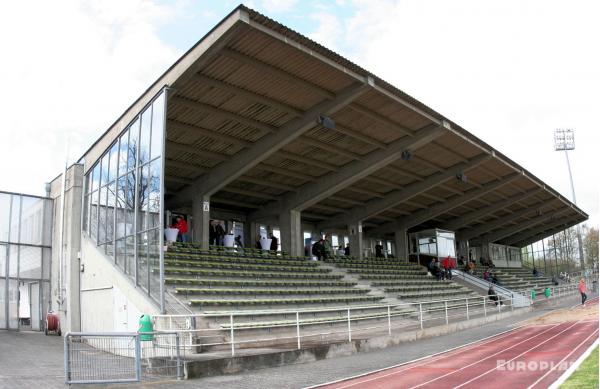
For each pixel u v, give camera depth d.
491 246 57.75
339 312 21.91
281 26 14.88
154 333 11.19
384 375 11.59
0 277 22.89
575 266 75.69
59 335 21.58
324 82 18.23
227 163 23.20
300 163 25.47
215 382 10.91
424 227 45.19
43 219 24.56
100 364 10.55
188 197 24.98
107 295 18.95
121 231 18.42
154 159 16.53
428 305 27.95
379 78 18.69
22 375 11.60
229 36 14.48
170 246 21.28
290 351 13.86
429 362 13.47
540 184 39.12
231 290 18.75
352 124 22.28
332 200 32.31
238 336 16.02
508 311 29.83
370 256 41.16
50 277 24.23
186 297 17.05
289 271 25.27
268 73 17.06
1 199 23.36
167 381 11.03
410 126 23.44
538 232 60.84
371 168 25.95
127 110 18.81
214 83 17.20
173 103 18.08
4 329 22.75
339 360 14.55
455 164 30.31
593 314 26.28
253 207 30.22
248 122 20.11
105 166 20.47
